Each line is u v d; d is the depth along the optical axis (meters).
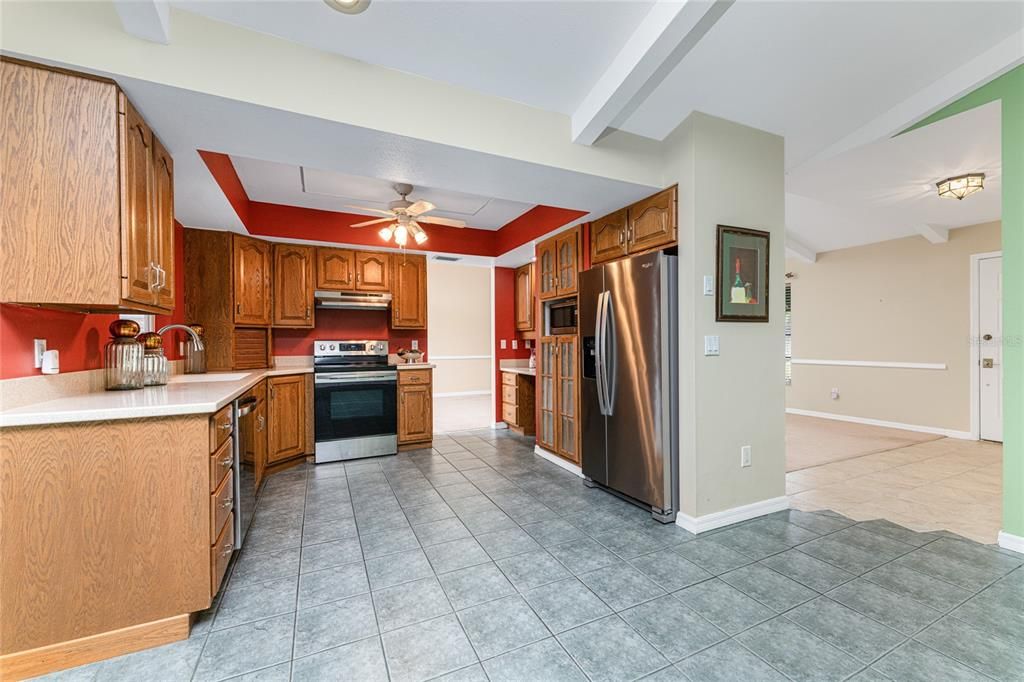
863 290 5.78
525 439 5.00
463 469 3.83
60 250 1.53
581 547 2.36
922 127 2.62
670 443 2.69
